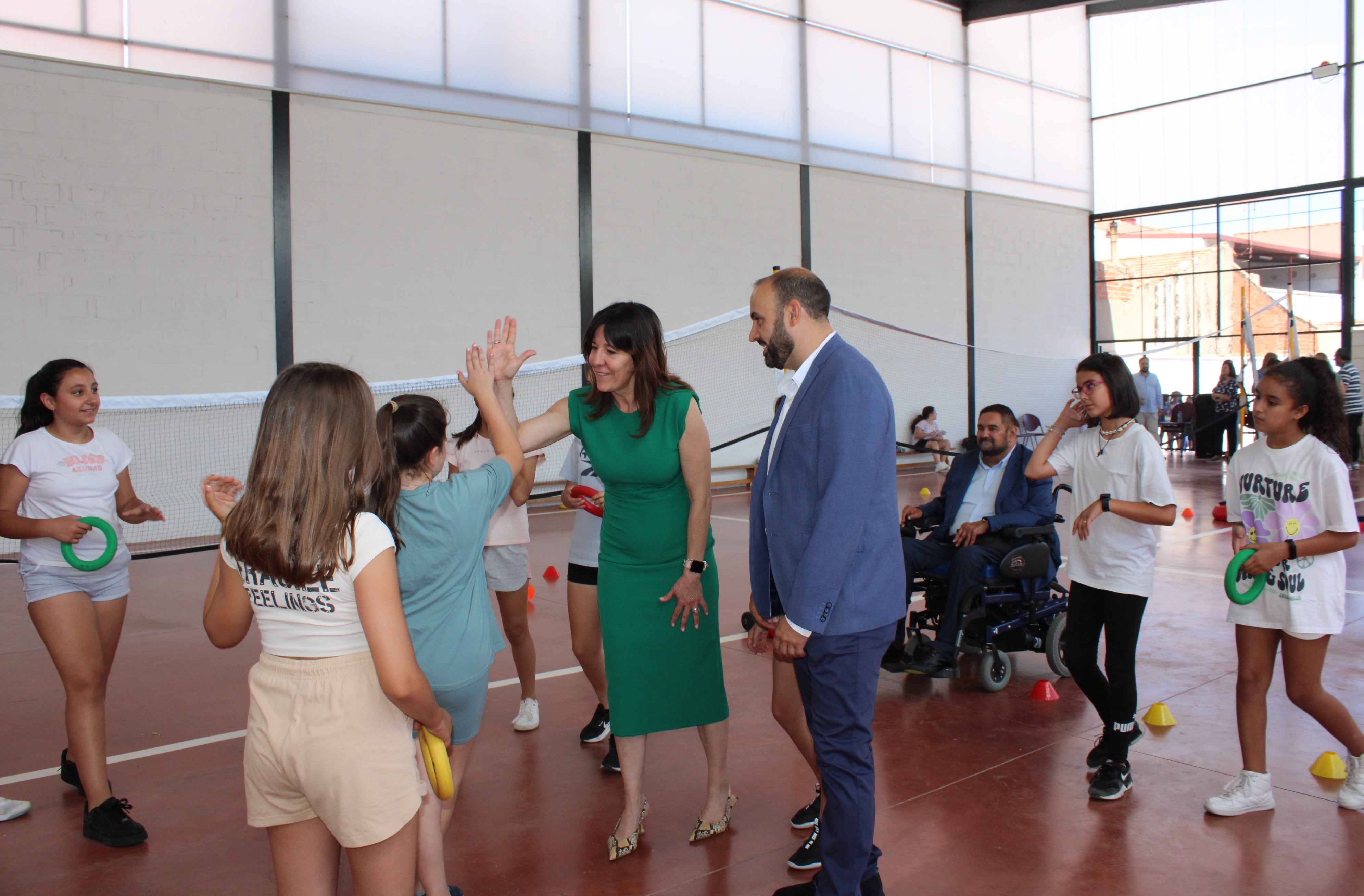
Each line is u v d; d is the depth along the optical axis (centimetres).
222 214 934
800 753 324
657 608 279
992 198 1644
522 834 292
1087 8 1761
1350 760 297
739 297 1325
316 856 179
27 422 303
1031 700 416
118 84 878
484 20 1092
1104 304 1825
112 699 429
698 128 1280
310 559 161
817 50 1402
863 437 219
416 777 177
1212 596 602
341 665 168
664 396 271
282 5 960
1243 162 1623
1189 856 269
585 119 1175
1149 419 1418
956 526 457
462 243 1084
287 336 973
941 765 340
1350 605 556
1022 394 1700
